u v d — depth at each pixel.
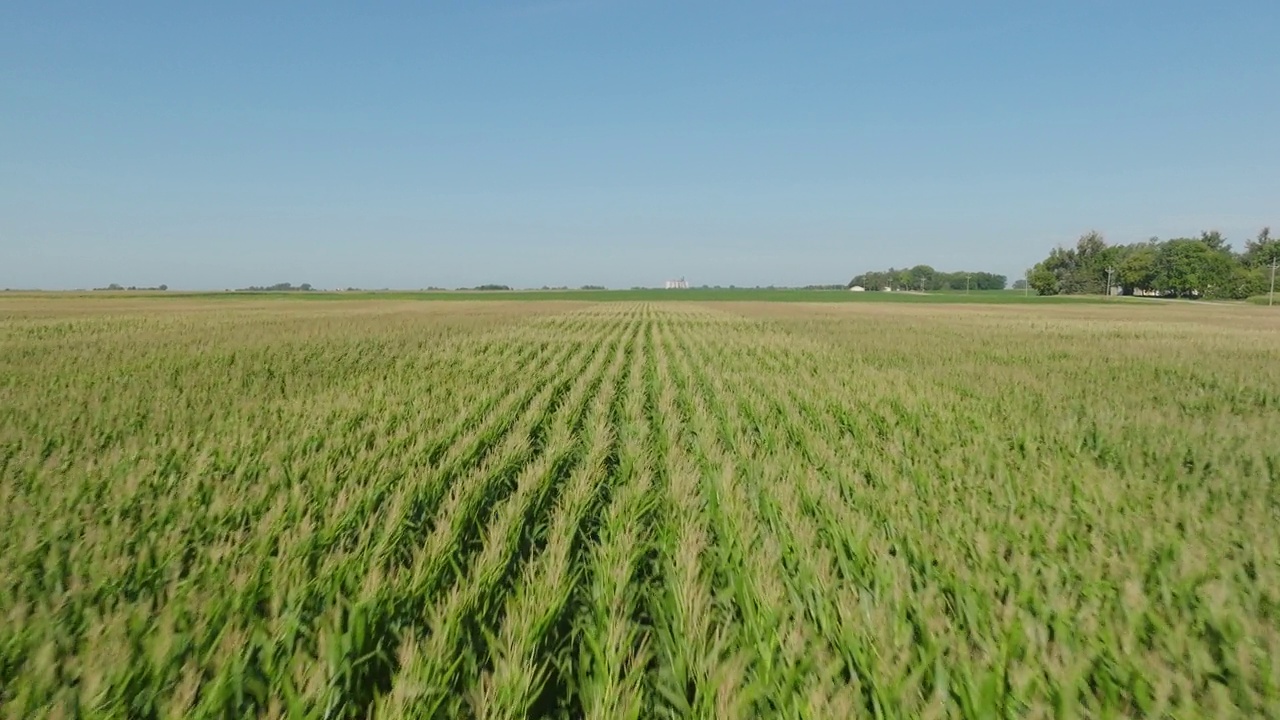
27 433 8.18
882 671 3.04
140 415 9.59
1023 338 26.31
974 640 3.37
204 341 21.42
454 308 61.97
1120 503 5.41
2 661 3.14
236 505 5.36
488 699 3.00
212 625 3.49
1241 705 2.89
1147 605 3.56
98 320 35.59
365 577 4.16
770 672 3.11
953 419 9.58
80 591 3.81
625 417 10.13
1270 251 130.12
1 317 39.16
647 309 67.12
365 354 18.48
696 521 5.27
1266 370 15.66
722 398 11.69
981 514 5.16
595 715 2.90
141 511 5.38
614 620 3.62
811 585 3.99
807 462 7.18
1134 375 15.04
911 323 39.00
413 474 6.43
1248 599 3.71
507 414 9.94
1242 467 6.71
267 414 9.82
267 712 3.00
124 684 2.93
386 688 3.27
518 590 4.07
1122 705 2.93
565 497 5.92
